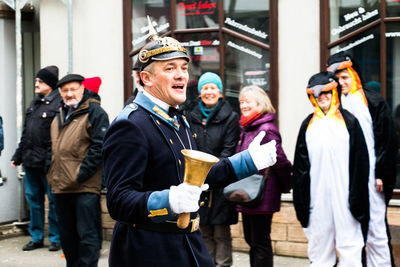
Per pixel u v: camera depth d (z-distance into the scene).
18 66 6.85
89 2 6.80
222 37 6.25
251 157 2.61
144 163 2.44
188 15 6.39
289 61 5.96
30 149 6.29
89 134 5.04
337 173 4.29
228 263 4.92
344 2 5.79
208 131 4.96
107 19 6.75
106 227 6.59
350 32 5.78
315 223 4.39
